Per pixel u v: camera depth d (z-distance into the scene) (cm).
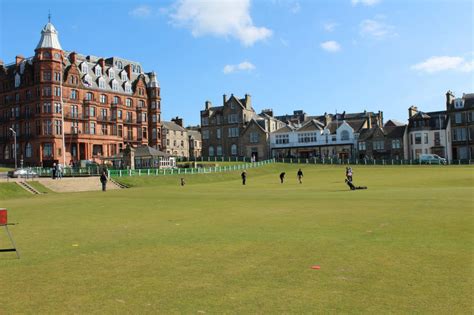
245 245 1222
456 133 9431
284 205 2286
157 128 10494
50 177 5831
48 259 1109
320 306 731
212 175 6469
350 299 761
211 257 1086
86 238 1414
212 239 1324
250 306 738
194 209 2225
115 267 1012
